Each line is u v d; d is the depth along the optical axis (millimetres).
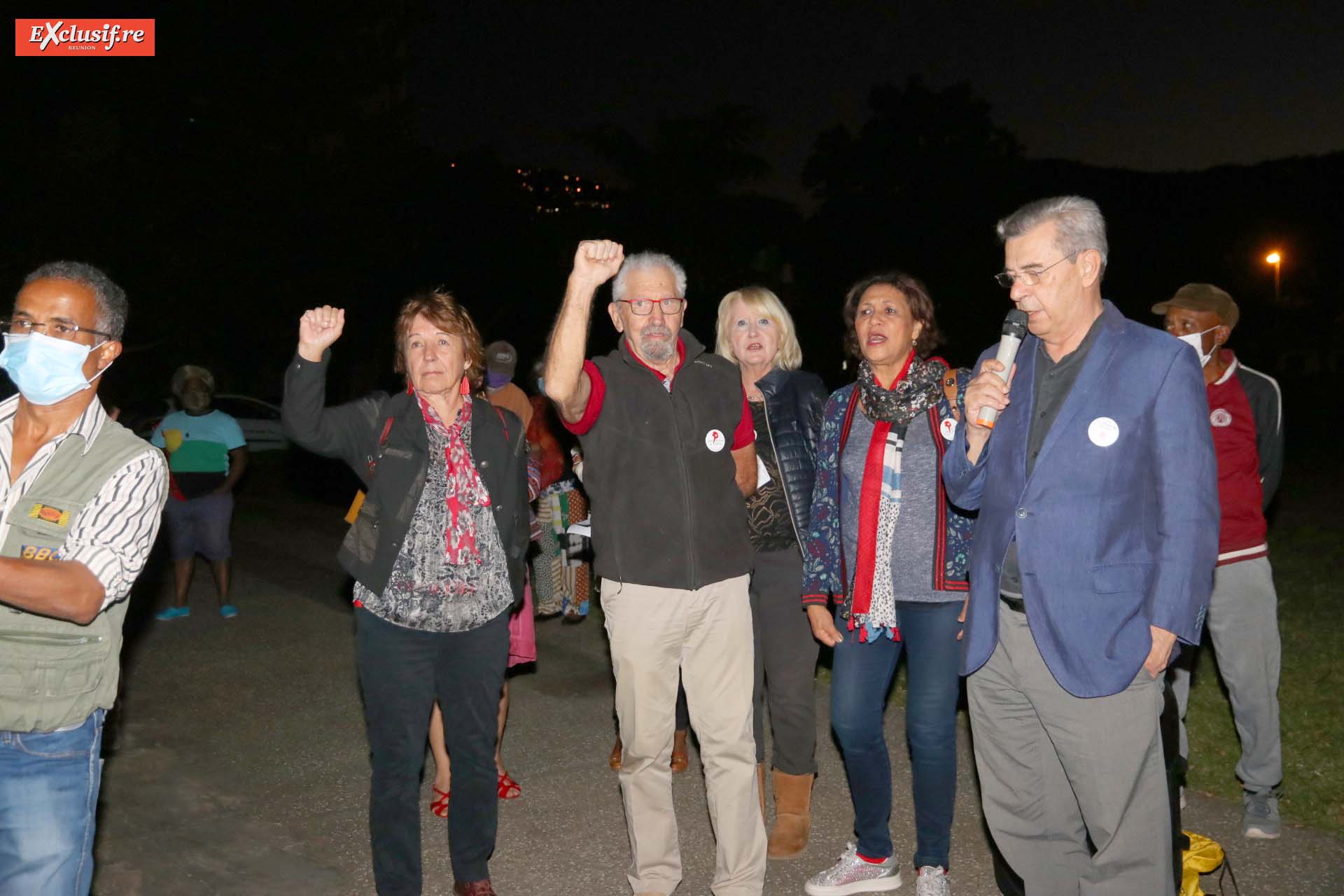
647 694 3854
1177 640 3119
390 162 28188
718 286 33781
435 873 4375
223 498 8555
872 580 3936
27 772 2793
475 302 32969
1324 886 4059
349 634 8141
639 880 3934
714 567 3844
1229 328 4395
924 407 3895
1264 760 4426
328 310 3588
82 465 2850
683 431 3855
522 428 4082
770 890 4207
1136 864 3188
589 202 34000
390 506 3748
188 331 26406
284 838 4746
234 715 6352
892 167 43469
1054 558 3143
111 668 2908
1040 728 3412
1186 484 3021
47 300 2826
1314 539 11680
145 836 4766
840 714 4062
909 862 4375
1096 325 3184
